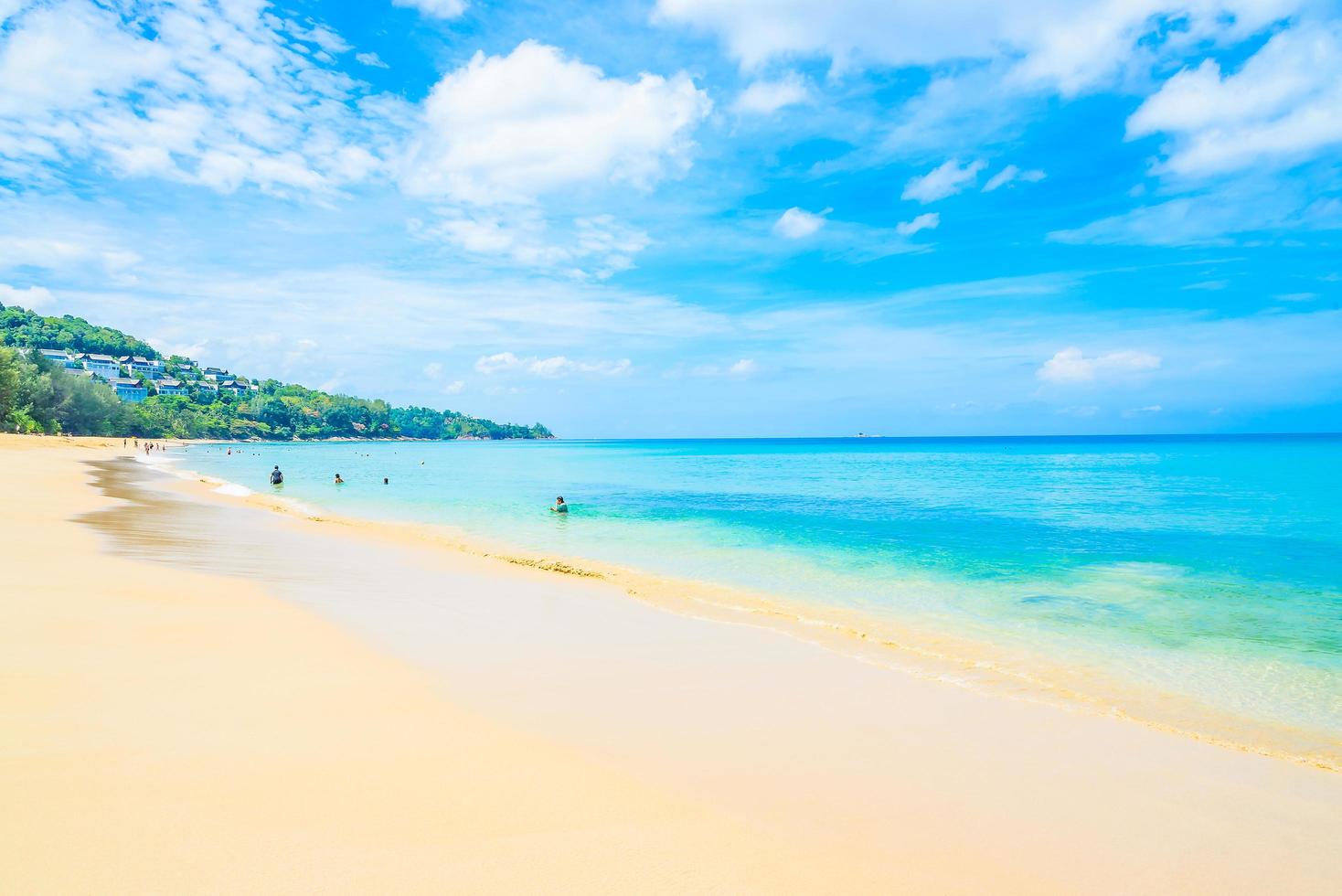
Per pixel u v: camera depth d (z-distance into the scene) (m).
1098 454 117.00
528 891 3.45
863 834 4.48
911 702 7.59
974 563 18.09
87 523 18.86
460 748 5.38
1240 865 4.44
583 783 4.91
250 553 16.05
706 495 41.31
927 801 5.09
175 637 7.98
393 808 4.24
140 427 164.50
